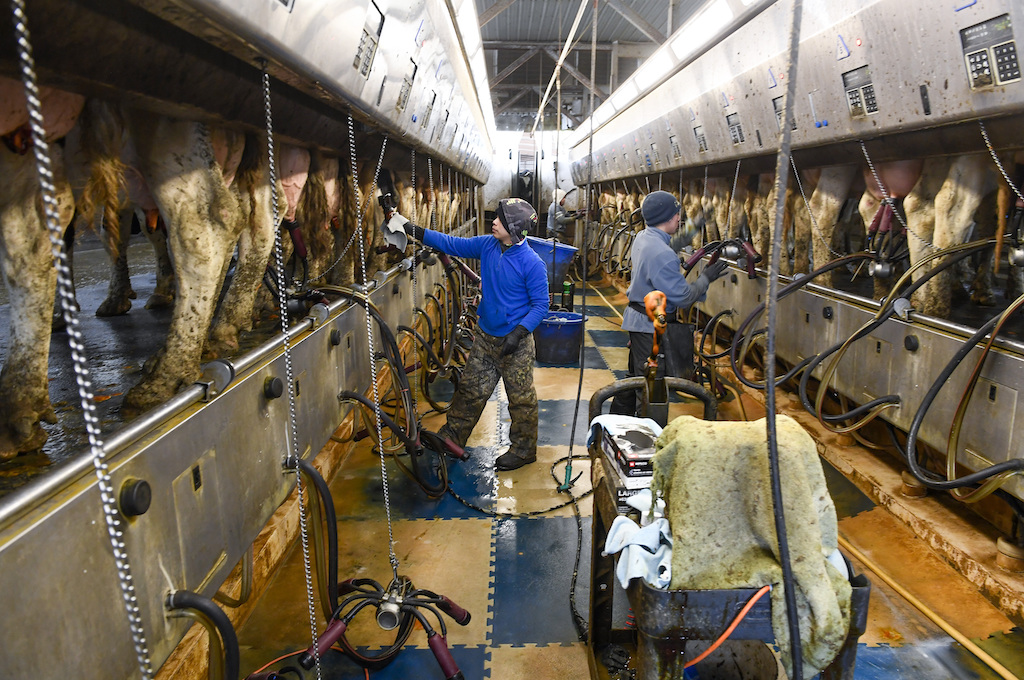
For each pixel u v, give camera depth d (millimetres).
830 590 1439
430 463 4172
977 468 2934
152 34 1655
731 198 6445
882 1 2982
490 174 14688
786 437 1546
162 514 1744
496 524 3422
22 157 1738
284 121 2832
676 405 5285
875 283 4305
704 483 1572
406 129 4125
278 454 2615
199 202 2391
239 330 3227
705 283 3854
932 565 2990
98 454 1188
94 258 8375
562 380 5961
